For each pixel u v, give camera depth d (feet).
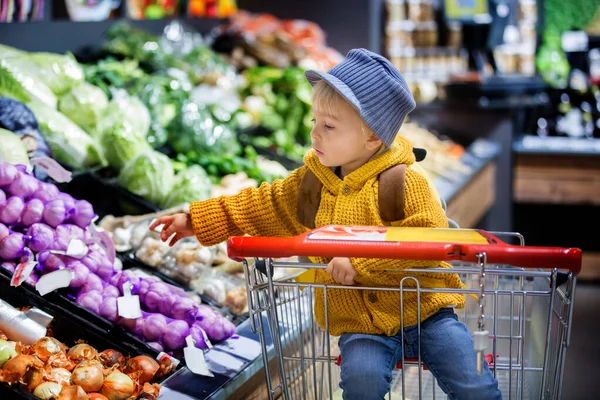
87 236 8.18
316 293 6.72
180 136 13.16
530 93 22.11
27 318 7.12
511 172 20.29
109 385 6.31
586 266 20.27
